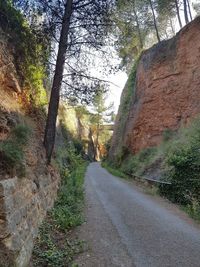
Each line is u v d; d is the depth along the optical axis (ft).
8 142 21.83
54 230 26.07
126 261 20.24
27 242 18.76
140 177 67.00
